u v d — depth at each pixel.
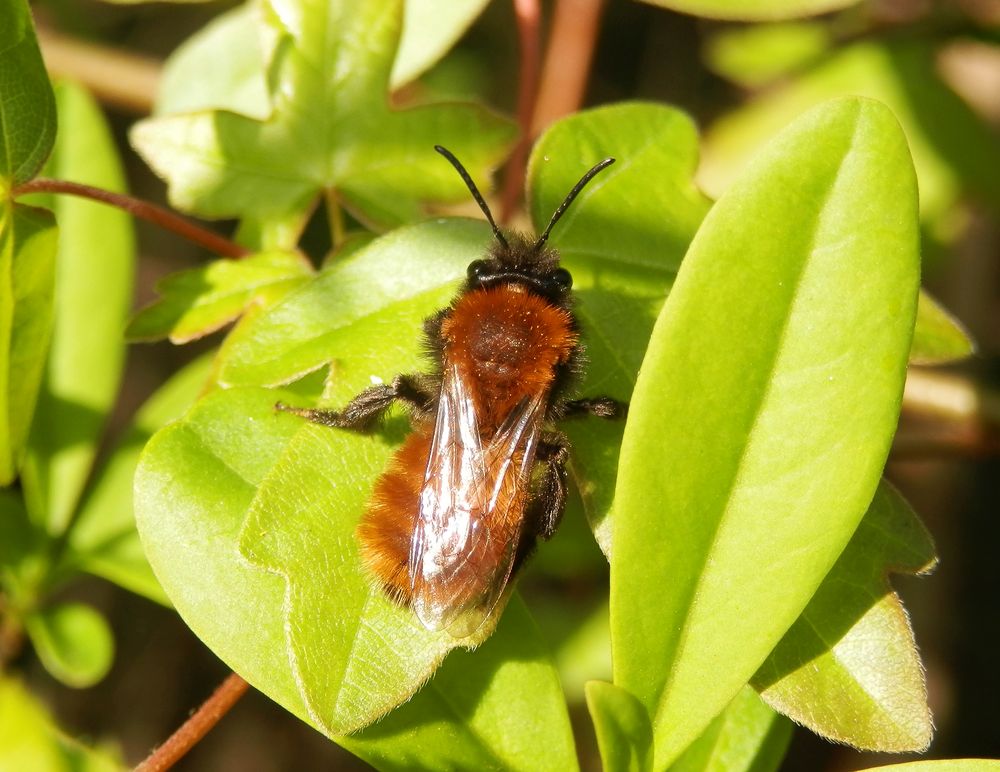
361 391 0.10
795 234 0.09
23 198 0.12
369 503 0.10
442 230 0.10
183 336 0.10
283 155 0.11
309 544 0.10
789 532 0.09
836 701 0.09
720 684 0.09
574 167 0.10
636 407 0.09
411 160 0.11
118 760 0.12
